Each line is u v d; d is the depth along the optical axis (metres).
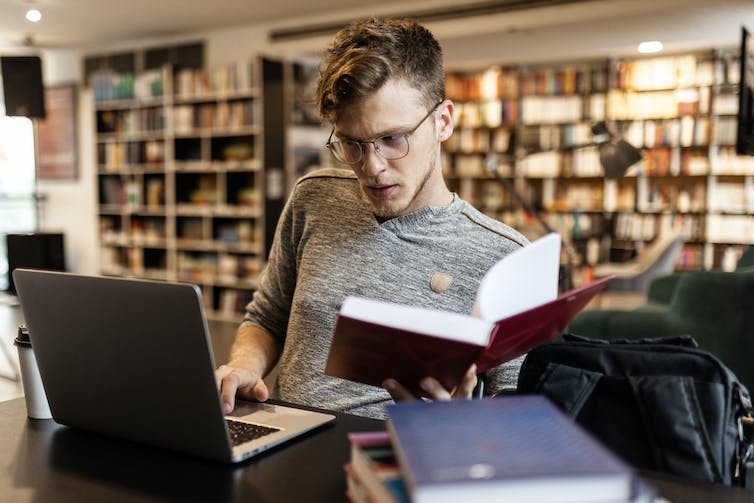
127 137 7.36
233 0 5.84
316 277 1.36
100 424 1.03
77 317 0.95
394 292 1.31
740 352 3.18
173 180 7.02
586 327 3.72
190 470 0.91
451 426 0.63
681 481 0.85
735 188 6.14
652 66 6.27
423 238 1.32
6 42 7.73
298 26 6.47
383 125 1.12
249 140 6.59
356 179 1.44
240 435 1.00
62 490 0.85
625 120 6.44
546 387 1.03
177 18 6.52
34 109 6.77
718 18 5.50
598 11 5.25
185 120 6.82
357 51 1.13
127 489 0.85
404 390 0.96
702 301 3.32
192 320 0.84
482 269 1.30
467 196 7.20
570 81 6.63
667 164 6.31
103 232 7.71
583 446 0.57
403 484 0.61
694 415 0.93
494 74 6.91
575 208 6.75
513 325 0.87
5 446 1.01
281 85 6.47
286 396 1.34
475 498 0.51
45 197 8.52
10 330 5.24
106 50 7.90
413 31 1.16
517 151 6.88
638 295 5.18
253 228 6.62
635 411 0.98
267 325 1.49
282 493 0.83
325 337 1.33
